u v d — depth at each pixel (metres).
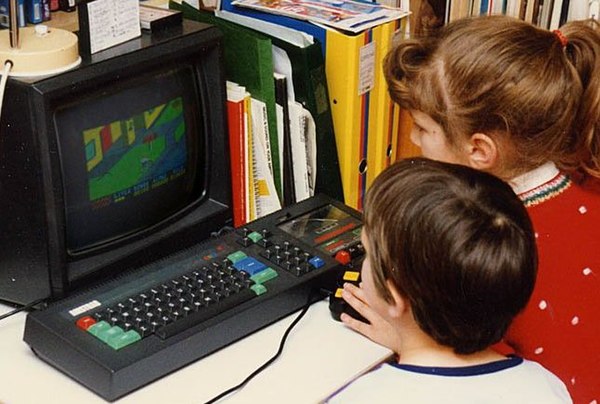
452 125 1.52
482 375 1.29
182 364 1.49
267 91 1.86
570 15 2.12
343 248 1.72
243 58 1.87
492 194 1.27
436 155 1.58
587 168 1.57
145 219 1.74
